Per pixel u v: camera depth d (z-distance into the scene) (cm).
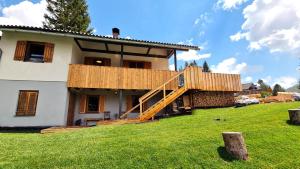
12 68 1057
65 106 1077
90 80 1137
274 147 506
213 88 1398
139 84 1221
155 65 1566
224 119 881
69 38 1177
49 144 605
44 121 1031
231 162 439
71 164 442
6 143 618
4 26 1010
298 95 1919
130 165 432
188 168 421
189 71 1195
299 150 485
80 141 629
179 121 913
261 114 919
